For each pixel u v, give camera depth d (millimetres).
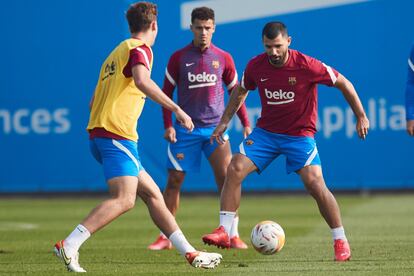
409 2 61938
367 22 62125
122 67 24406
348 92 27828
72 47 64125
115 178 24453
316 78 27734
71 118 64562
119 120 24422
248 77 28547
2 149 65000
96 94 25203
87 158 64688
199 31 33562
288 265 27156
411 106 31281
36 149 64812
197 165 34656
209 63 34219
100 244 35844
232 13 62188
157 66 62312
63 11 64062
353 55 62250
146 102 63094
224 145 34125
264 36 27047
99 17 63844
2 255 31297
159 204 25391
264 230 28031
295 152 28312
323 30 62250
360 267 26266
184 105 34406
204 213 54219
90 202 65438
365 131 27984
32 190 64938
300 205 59938
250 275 24641
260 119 28922
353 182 62750
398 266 26469
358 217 49156
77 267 24938
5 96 64812
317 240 36000
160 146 63156
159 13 62281
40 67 64438
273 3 62188
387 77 62312
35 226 45938
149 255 31156
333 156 62781
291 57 27719
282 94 27969
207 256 25062
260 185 63719
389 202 61469
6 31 64562
